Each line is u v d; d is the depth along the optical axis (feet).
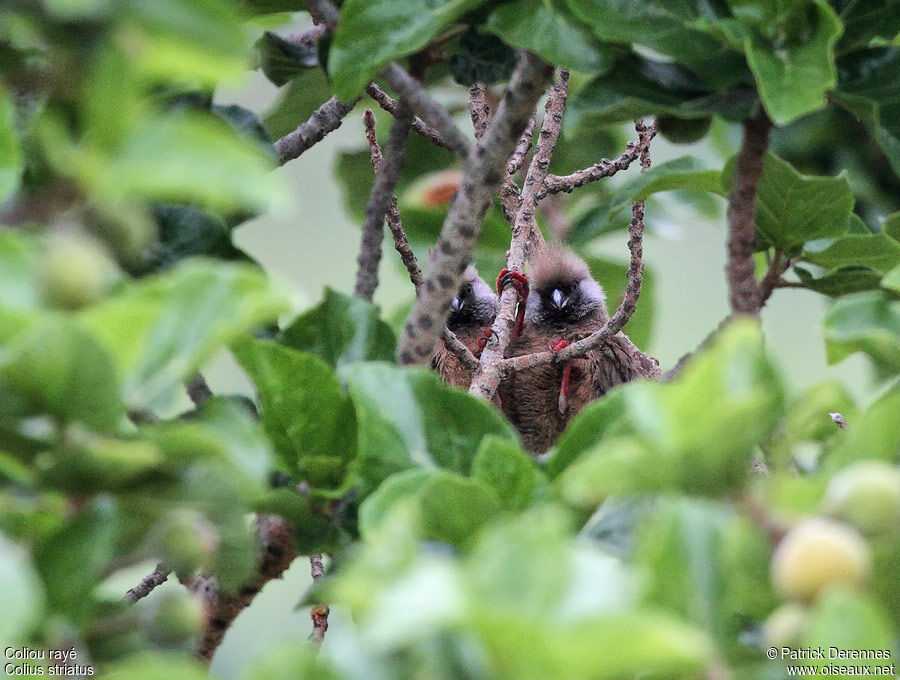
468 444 7.77
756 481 7.23
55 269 5.28
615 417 7.63
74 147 5.29
